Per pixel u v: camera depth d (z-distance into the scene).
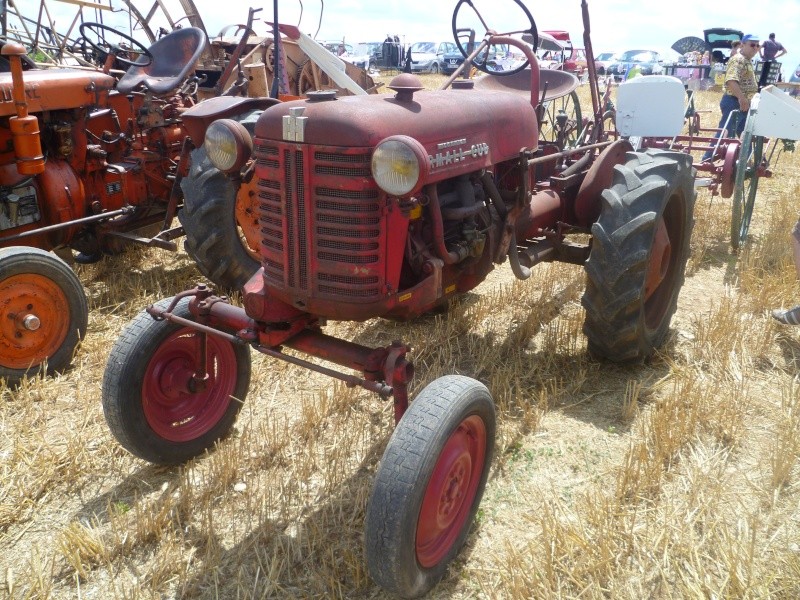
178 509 2.76
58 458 3.09
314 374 3.90
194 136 4.25
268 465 3.07
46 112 4.57
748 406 3.55
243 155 2.75
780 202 7.27
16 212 4.42
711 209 7.13
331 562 2.52
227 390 3.26
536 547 2.56
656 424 3.19
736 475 3.01
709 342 4.15
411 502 2.13
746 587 2.34
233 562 2.54
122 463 3.11
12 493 2.88
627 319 3.58
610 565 2.46
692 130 8.86
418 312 2.82
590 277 3.53
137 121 5.28
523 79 5.04
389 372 2.46
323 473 3.02
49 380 3.84
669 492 2.88
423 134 2.62
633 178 3.56
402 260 2.62
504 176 3.46
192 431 3.12
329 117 2.38
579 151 4.25
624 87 5.95
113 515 2.66
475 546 2.62
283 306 2.69
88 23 5.15
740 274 5.25
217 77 7.32
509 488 2.94
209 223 4.50
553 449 3.19
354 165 2.37
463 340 4.27
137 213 5.38
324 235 2.48
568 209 4.24
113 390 2.79
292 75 8.59
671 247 4.02
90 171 4.94
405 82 2.68
